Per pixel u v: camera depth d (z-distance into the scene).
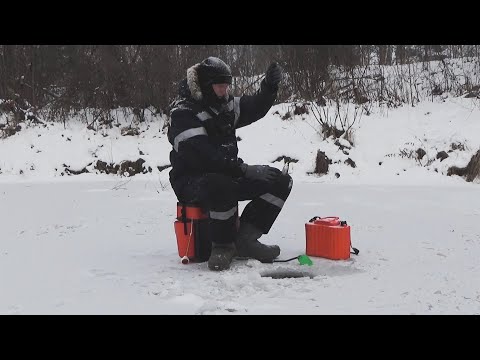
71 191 9.09
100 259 4.72
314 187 8.91
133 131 12.31
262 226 4.55
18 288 3.91
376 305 3.38
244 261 4.55
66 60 13.51
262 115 4.70
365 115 11.45
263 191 4.51
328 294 3.62
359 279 3.97
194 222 4.51
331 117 11.41
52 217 6.75
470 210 6.75
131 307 3.44
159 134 12.31
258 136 11.35
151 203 7.71
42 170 11.40
